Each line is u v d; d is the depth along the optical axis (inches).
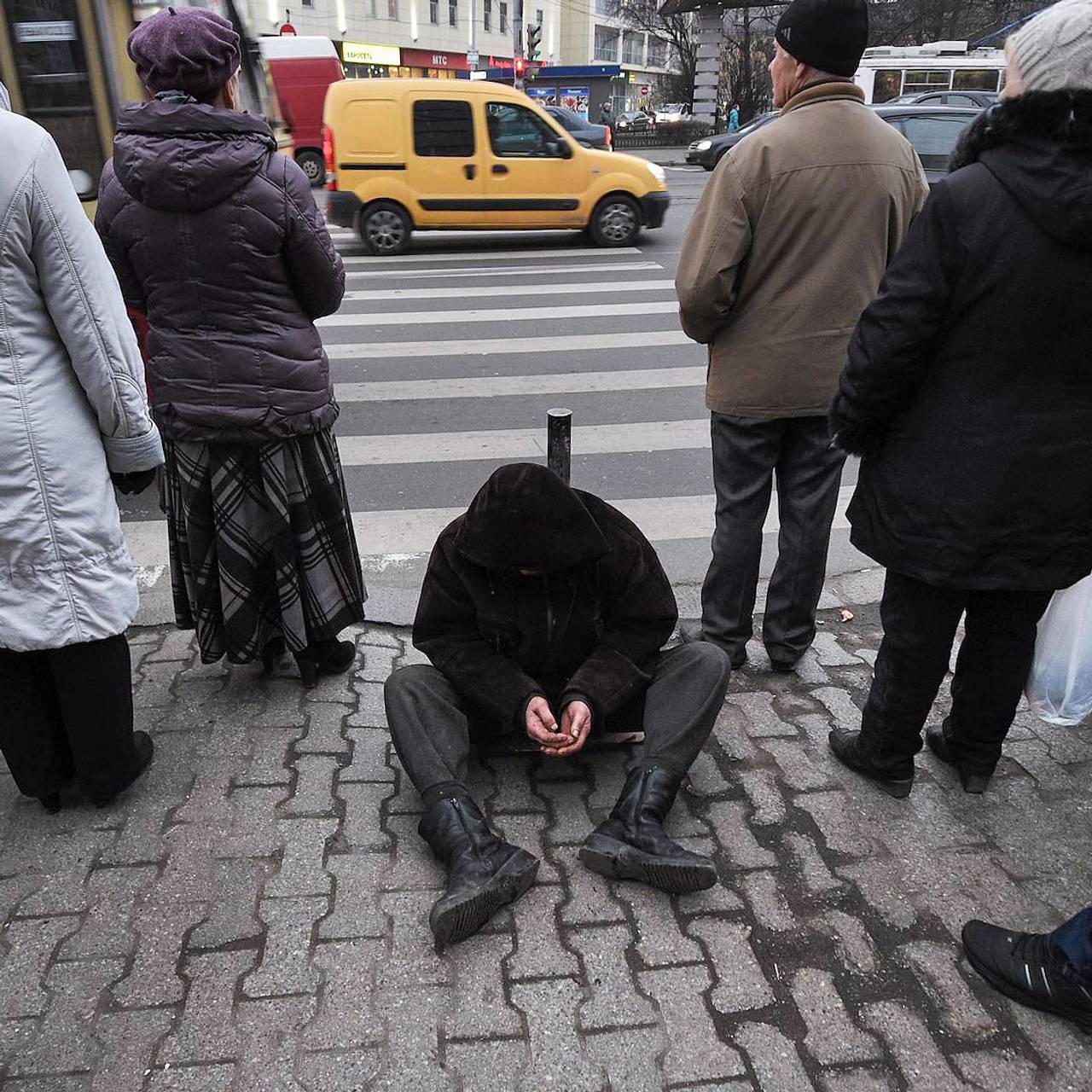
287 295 101.3
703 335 112.7
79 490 84.1
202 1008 75.4
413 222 442.9
